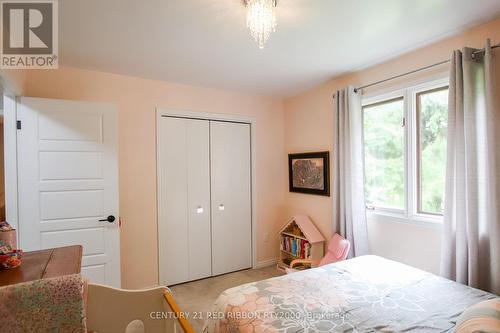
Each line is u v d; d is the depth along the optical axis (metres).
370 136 2.81
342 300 1.61
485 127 1.84
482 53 1.87
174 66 2.67
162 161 3.12
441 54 2.17
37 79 2.51
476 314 1.16
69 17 1.77
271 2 1.64
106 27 1.91
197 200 3.37
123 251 2.89
